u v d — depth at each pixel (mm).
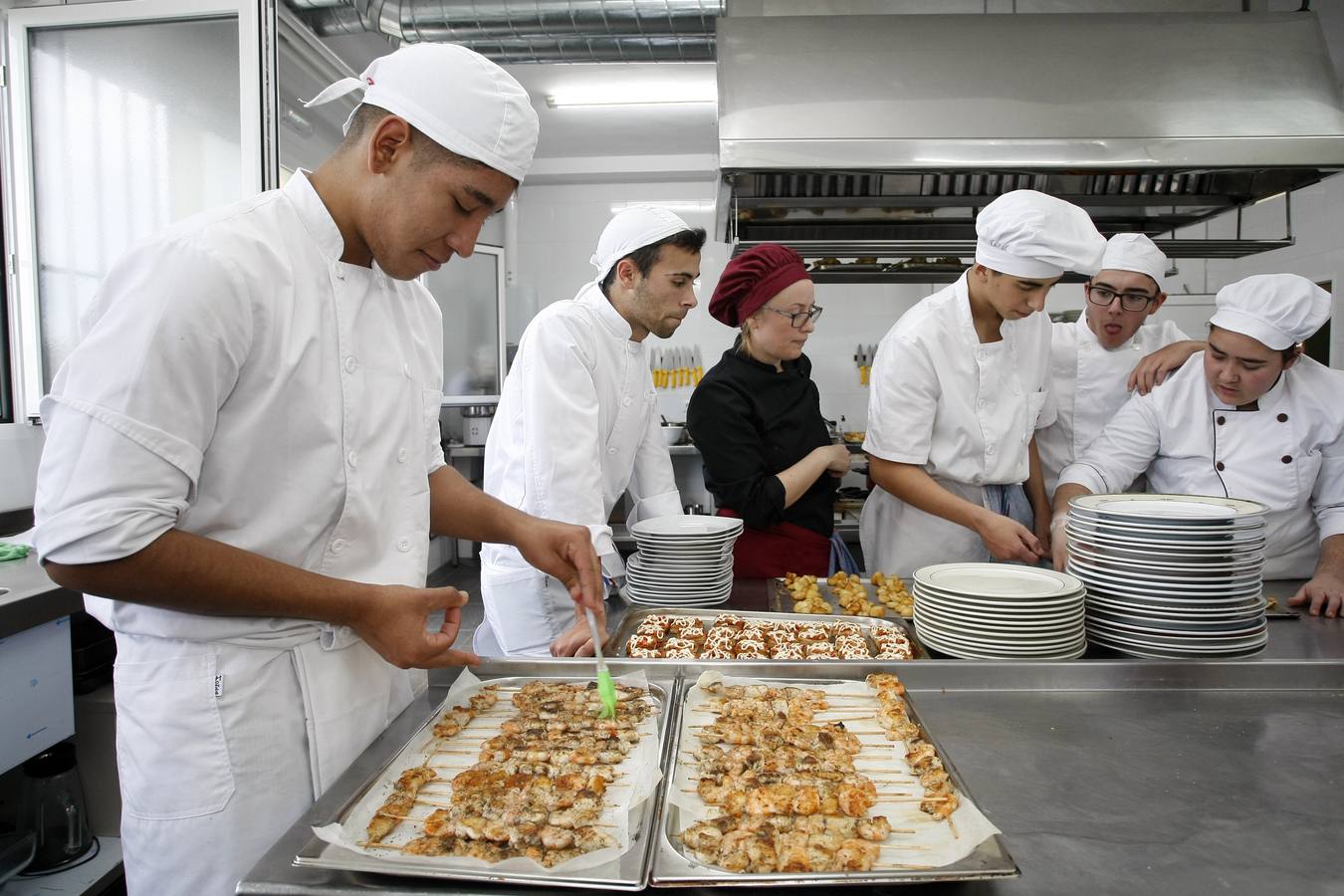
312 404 983
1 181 2707
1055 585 1432
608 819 863
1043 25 2615
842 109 2480
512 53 3342
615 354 1944
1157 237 3150
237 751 965
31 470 2742
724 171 2387
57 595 1995
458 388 4809
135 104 2717
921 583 1470
